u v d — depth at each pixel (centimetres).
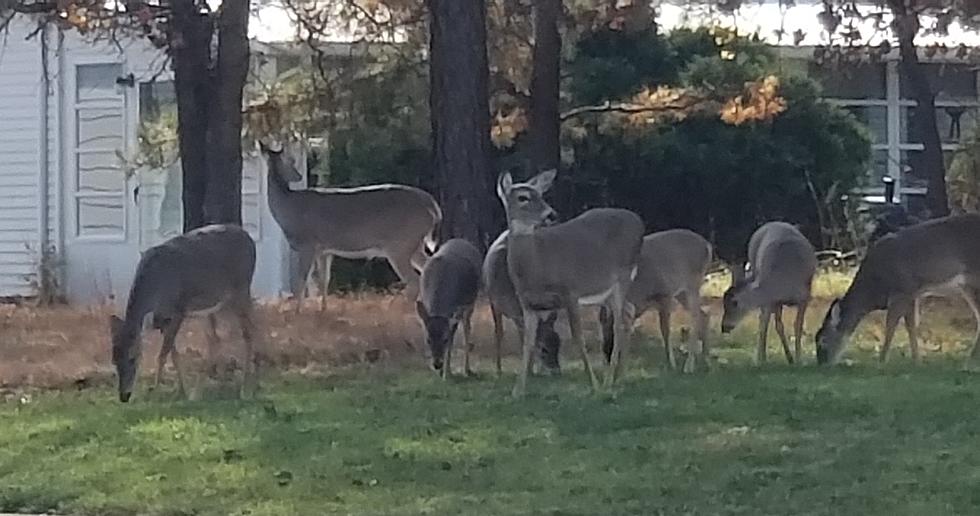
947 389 1242
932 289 1492
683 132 2817
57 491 925
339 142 2605
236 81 1930
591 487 901
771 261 1504
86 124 2753
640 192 2792
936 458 958
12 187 2786
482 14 1750
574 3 2355
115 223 2753
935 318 1955
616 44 2725
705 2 2773
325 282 1872
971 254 1487
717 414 1127
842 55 2464
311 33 2306
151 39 2028
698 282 1465
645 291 1426
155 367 1441
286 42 2450
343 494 901
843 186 2898
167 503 889
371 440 1058
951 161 3102
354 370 1468
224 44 1920
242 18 1925
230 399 1273
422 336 1652
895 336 1775
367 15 2320
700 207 2822
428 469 962
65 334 1756
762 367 1452
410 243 1841
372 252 1839
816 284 2394
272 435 1080
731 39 2820
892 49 2672
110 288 2552
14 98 2766
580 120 2734
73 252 2759
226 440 1066
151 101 2711
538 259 1260
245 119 2342
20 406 1263
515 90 2400
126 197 2741
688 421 1105
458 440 1054
